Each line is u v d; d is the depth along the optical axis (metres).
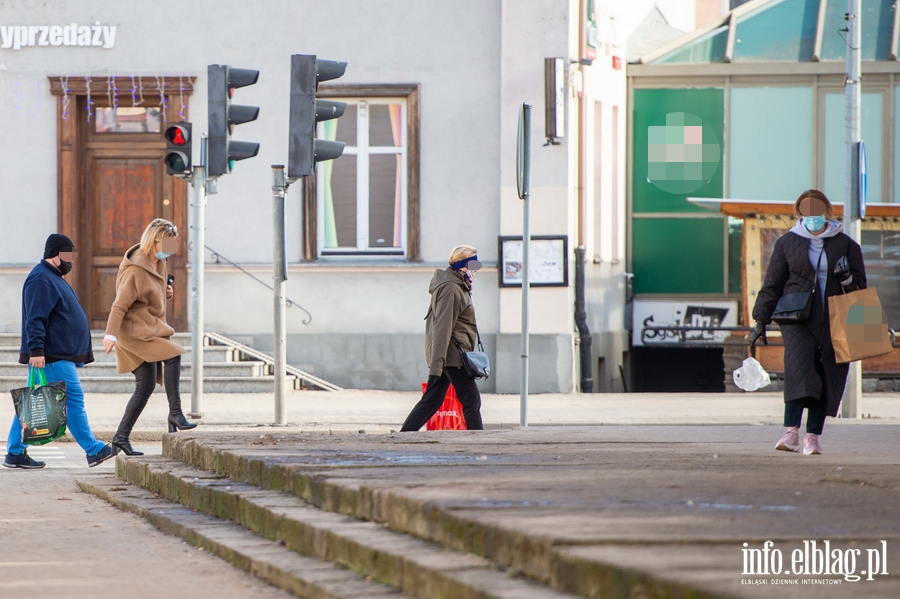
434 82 70.62
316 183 71.75
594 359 75.56
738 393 71.44
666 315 84.75
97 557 22.59
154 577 20.47
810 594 12.58
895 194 82.50
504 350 69.12
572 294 71.69
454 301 40.03
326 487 22.91
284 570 19.27
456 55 70.50
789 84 84.12
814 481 23.56
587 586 14.35
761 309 31.66
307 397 64.12
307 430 48.66
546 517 17.69
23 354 38.47
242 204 71.19
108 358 68.38
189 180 51.12
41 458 43.00
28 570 21.19
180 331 71.25
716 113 84.81
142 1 71.69
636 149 85.19
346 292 70.69
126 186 72.69
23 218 71.69
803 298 30.73
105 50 71.75
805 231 31.14
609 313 80.62
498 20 70.38
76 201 72.25
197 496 27.62
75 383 39.09
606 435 37.41
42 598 18.75
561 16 69.38
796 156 84.00
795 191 84.06
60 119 71.69
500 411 57.56
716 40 84.88
